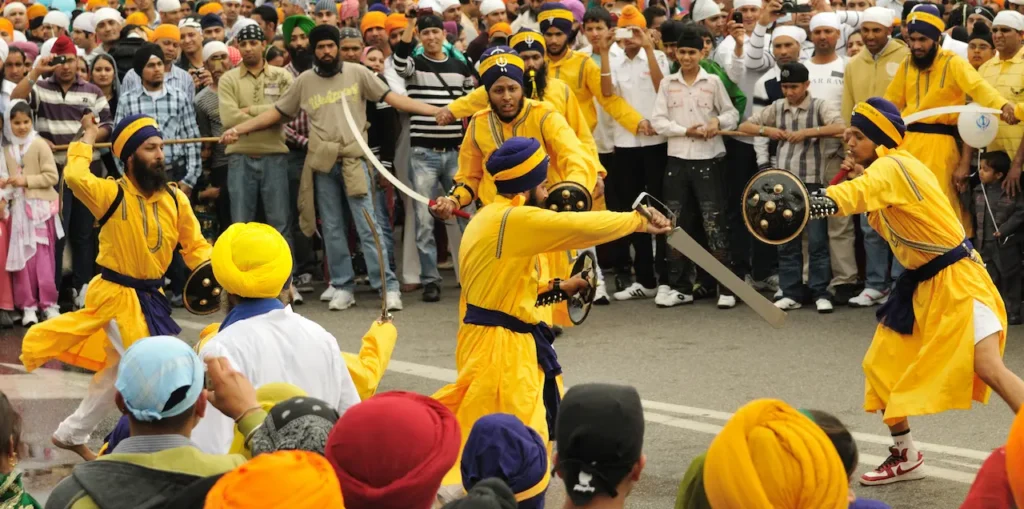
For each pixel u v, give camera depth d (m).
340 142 24.53
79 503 7.87
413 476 7.25
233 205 25.66
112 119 26.88
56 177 24.52
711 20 28.80
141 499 7.93
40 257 24.53
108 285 16.09
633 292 25.52
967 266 14.30
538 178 13.30
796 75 23.19
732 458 6.94
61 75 25.30
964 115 21.80
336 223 25.06
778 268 24.81
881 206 14.08
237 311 11.30
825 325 22.56
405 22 27.31
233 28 33.81
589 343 21.91
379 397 7.64
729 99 24.28
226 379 9.21
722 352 20.94
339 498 6.47
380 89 24.66
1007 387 13.96
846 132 14.85
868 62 23.39
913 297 14.58
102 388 15.77
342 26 31.67
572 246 13.03
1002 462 7.70
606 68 24.23
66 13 38.59
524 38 20.30
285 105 24.81
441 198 16.62
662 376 19.64
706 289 25.23
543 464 9.65
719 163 24.42
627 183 25.67
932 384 14.20
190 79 26.70
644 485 14.98
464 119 25.83
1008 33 22.53
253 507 6.30
